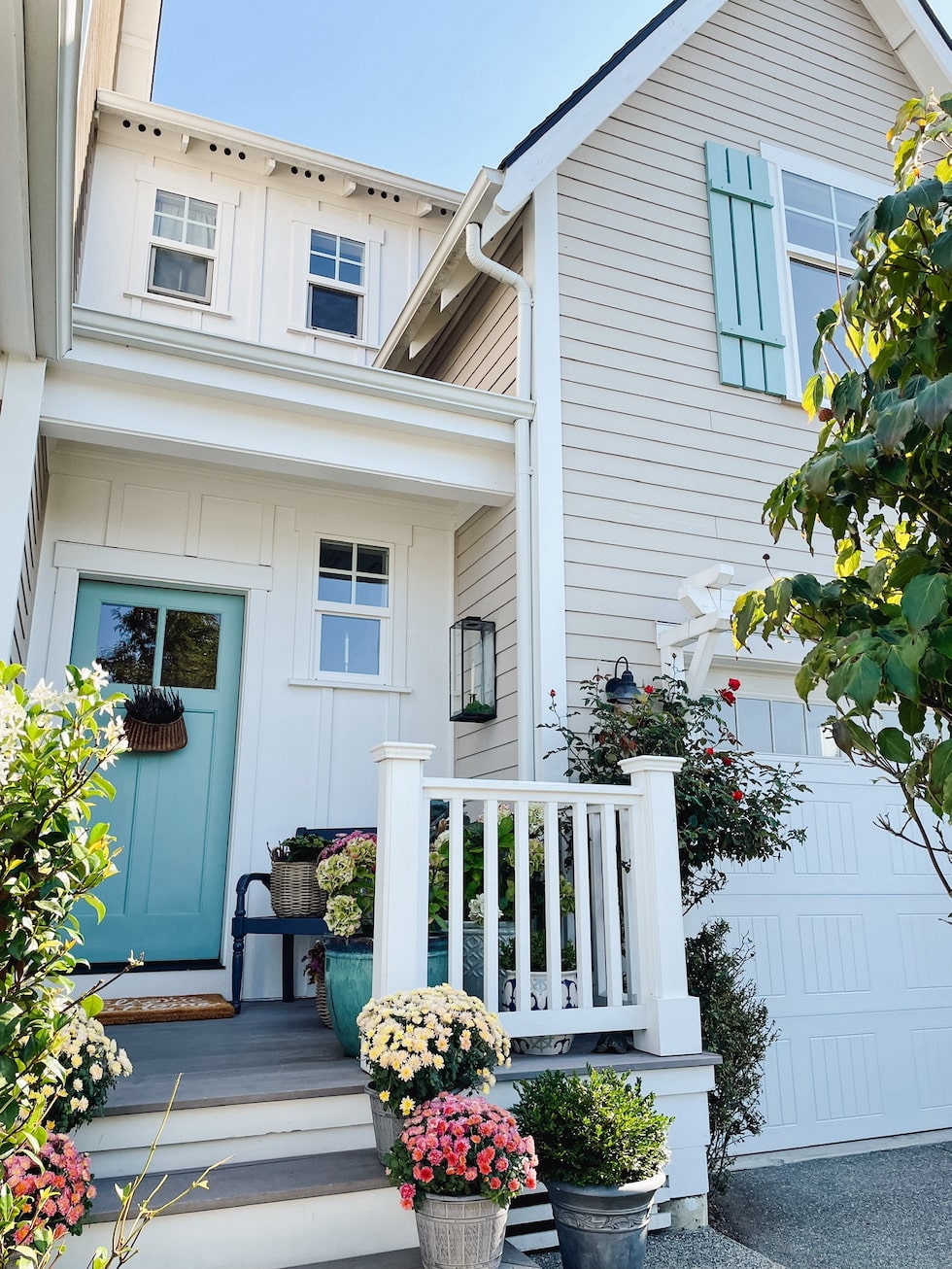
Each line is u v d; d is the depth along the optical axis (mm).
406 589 5383
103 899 4566
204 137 6707
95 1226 2305
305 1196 2471
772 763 4730
